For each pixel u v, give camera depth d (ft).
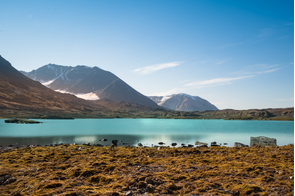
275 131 428.15
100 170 75.51
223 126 615.57
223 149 136.05
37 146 171.12
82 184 60.29
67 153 119.34
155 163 91.30
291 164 83.15
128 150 140.36
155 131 408.67
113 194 49.80
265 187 56.08
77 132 354.54
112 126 545.85
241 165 82.84
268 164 83.20
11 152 120.78
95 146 180.86
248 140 266.16
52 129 402.11
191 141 253.85
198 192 53.06
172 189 56.44
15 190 54.90
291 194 50.44
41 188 55.01
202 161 94.22
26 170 73.51
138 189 54.49
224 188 56.85
